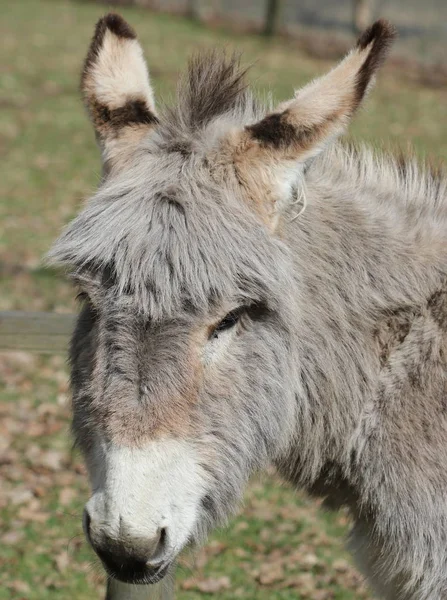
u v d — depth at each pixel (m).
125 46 10.73
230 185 9.55
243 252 9.23
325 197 11.23
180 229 9.17
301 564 17.36
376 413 11.00
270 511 19.11
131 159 10.02
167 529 9.02
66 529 18.05
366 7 82.19
